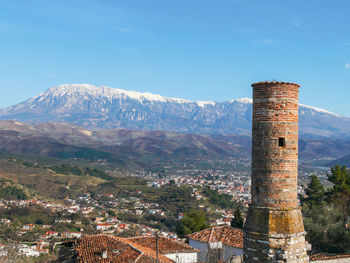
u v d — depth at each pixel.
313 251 45.66
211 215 127.69
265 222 16.12
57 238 101.69
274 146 16.31
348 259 34.78
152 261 35.34
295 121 16.55
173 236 101.44
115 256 37.94
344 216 51.28
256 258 16.17
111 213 155.88
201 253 43.66
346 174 57.59
